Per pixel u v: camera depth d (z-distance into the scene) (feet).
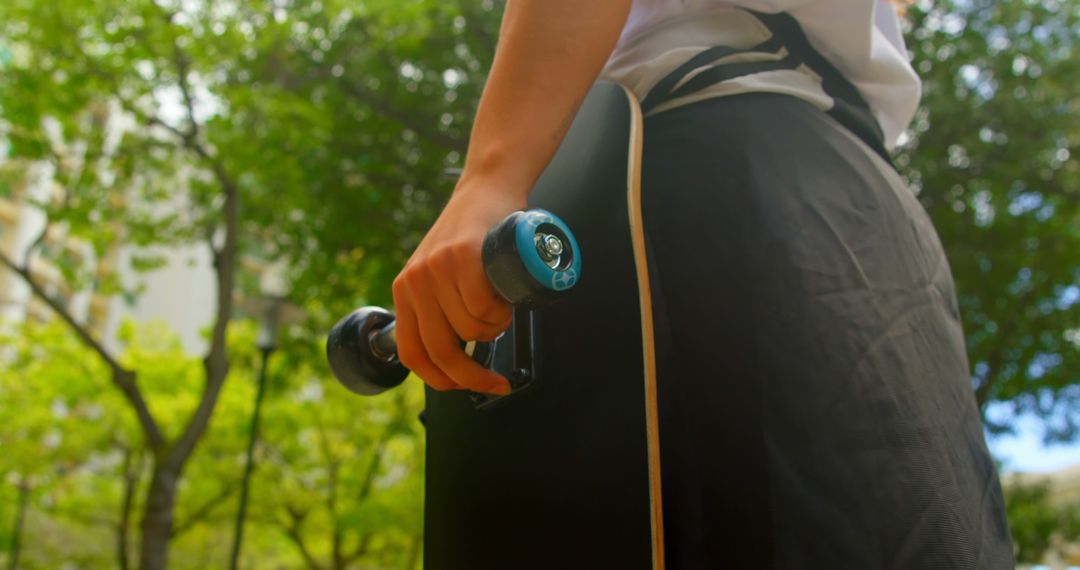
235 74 28.40
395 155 28.19
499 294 1.83
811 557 1.82
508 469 2.16
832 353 2.00
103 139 30.58
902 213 2.42
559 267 1.79
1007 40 26.17
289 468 49.80
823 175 2.28
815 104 2.47
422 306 1.95
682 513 1.98
